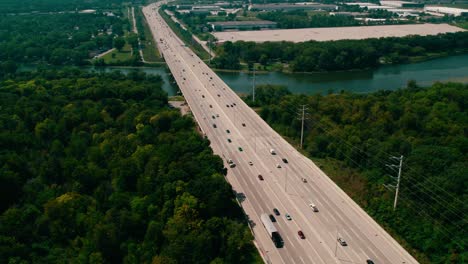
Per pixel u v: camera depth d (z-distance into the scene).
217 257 160.75
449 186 198.62
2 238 171.62
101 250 169.38
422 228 181.75
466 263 159.88
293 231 182.75
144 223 183.75
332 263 163.00
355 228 184.50
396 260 163.88
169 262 150.75
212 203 184.75
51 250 177.38
